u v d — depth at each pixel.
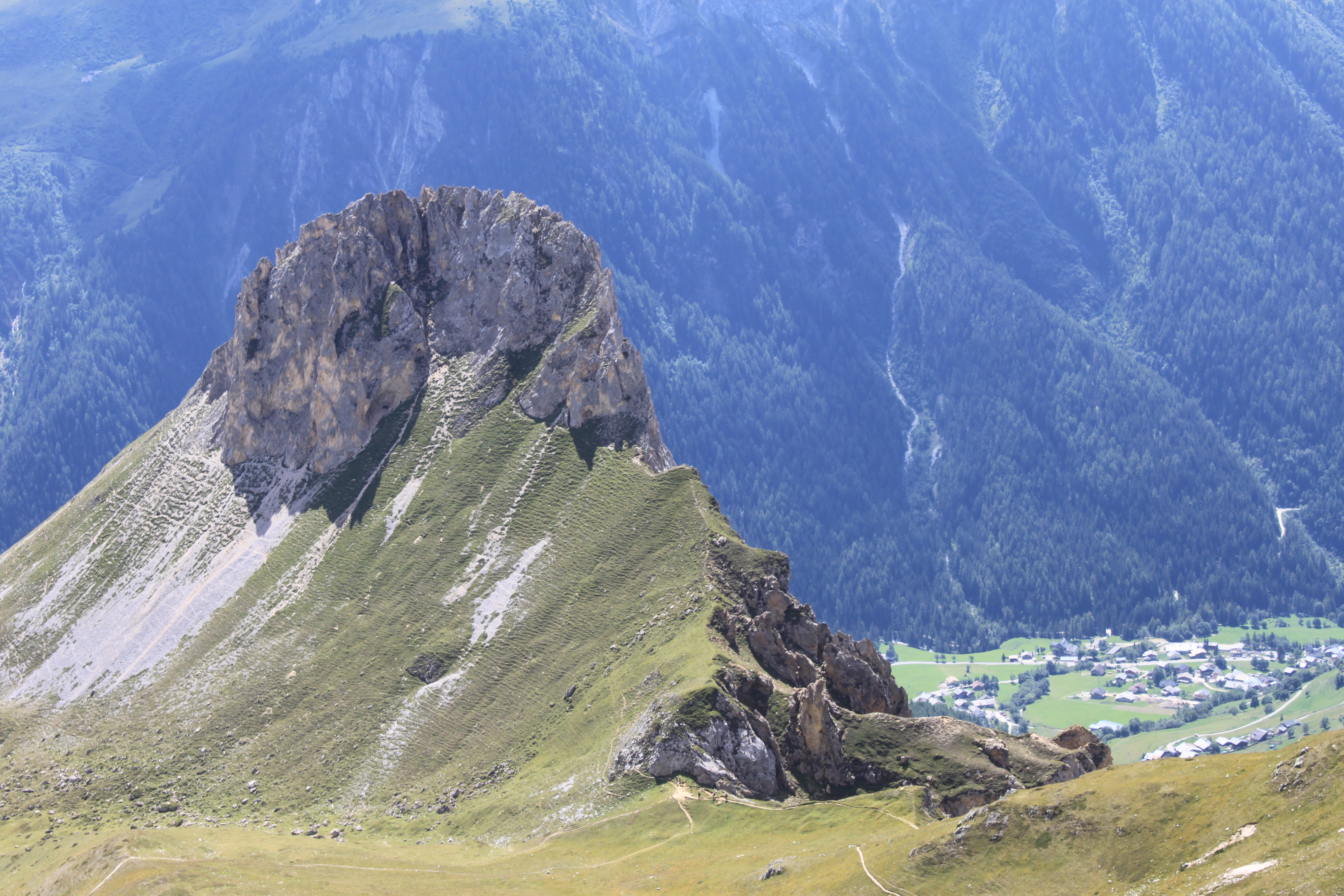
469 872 149.62
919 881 119.25
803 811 149.38
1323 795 101.25
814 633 189.50
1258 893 93.44
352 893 141.12
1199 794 111.75
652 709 168.00
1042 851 115.81
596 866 146.25
